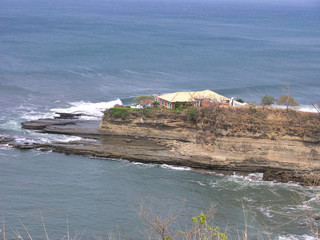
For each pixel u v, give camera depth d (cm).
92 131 8812
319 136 7288
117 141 8494
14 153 7812
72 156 7838
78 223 5291
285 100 9744
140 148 8100
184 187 6631
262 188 6656
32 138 8544
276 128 7462
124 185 6600
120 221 5353
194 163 7500
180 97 9488
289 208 5878
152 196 6219
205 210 5788
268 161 7381
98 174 7019
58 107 11112
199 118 8062
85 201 5959
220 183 6850
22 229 5100
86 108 11081
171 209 5750
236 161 7444
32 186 6406
